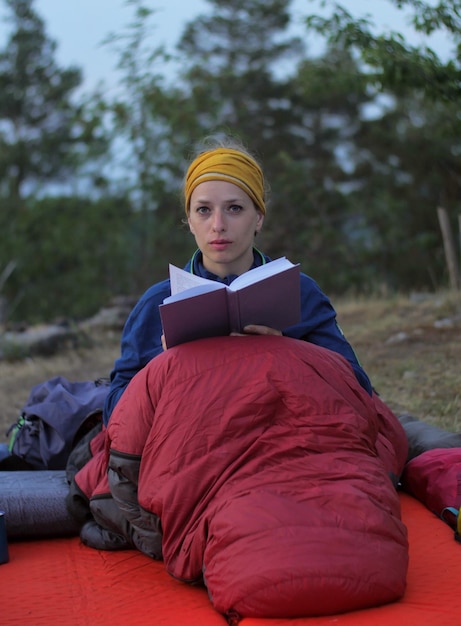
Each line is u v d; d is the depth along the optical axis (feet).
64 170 101.96
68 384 14.07
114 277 67.26
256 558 7.88
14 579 9.61
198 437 8.94
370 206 73.05
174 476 8.93
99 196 65.92
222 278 10.75
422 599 8.17
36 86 106.52
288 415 9.00
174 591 9.01
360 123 80.94
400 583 8.04
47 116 106.52
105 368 28.43
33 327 37.29
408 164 74.84
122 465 9.43
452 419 16.38
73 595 9.06
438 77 23.95
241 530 8.10
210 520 8.54
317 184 73.82
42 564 10.12
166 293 11.04
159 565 9.87
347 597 7.77
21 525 10.91
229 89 80.07
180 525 8.93
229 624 8.02
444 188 73.92
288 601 7.69
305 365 9.28
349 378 9.59
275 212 69.36
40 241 70.79
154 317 10.98
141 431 9.35
